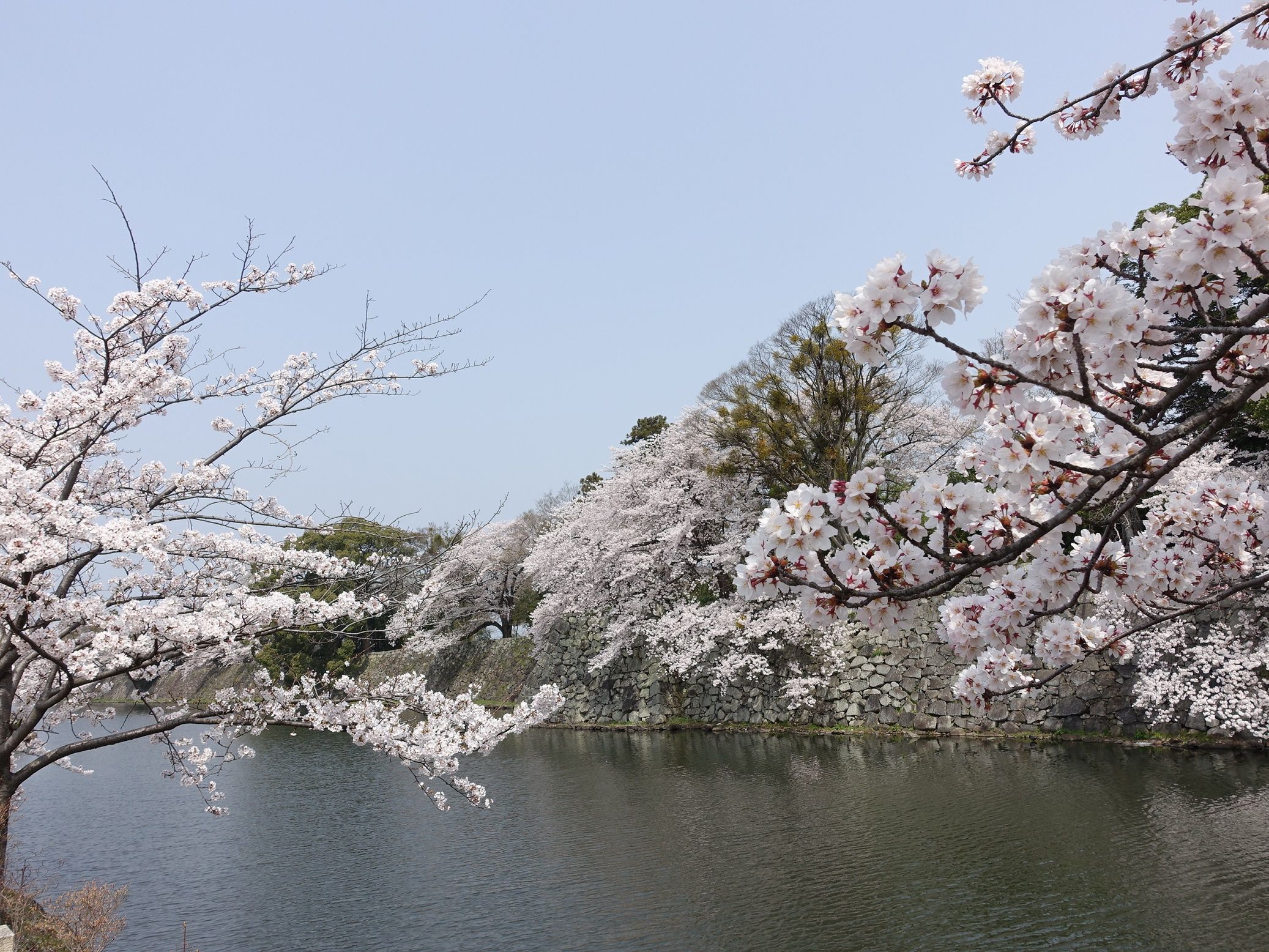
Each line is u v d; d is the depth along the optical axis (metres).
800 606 3.11
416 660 33.28
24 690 8.11
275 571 7.62
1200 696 12.48
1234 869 7.74
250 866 11.34
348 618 7.88
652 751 18.44
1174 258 2.53
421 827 13.02
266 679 7.42
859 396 18.28
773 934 7.60
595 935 8.03
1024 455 2.76
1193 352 3.30
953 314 2.53
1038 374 2.71
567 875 9.98
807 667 19.08
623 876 9.70
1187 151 2.96
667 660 20.73
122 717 26.53
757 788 13.44
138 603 5.93
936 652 16.92
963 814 10.52
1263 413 11.51
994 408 2.85
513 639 30.84
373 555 8.11
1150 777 11.31
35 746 8.41
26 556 5.56
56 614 5.76
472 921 8.71
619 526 23.69
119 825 14.12
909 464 21.11
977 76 3.61
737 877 9.23
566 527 26.03
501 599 31.98
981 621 3.87
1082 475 3.10
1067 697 14.76
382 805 14.94
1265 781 10.56
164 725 7.04
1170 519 4.09
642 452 25.53
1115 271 2.88
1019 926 7.11
